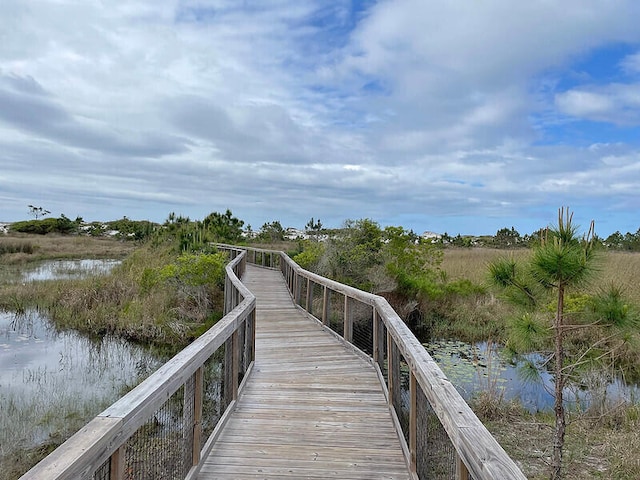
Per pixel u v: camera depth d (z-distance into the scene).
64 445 1.28
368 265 12.67
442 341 9.90
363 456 3.06
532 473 4.22
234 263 10.97
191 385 2.62
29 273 20.28
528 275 4.09
